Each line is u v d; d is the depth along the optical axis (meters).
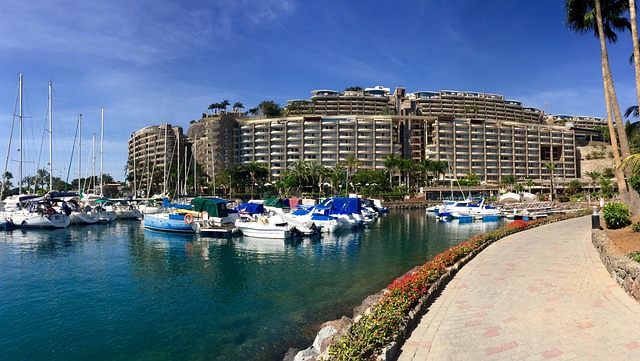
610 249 14.45
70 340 13.22
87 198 62.28
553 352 7.46
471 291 12.23
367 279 21.19
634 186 19.20
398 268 24.03
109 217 56.06
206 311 16.03
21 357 12.05
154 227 43.91
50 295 18.42
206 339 13.13
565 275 13.70
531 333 8.48
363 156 144.50
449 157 149.62
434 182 140.25
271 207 50.69
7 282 20.88
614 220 21.05
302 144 145.50
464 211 62.41
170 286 20.06
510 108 194.50
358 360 6.96
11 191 74.50
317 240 38.16
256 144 150.50
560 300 10.71
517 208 67.94
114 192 132.00
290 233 38.41
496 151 154.62
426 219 66.00
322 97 174.25
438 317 9.92
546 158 166.50
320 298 17.61
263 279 21.50
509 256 18.14
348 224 48.66
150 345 12.75
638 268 10.44
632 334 8.07
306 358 9.59
